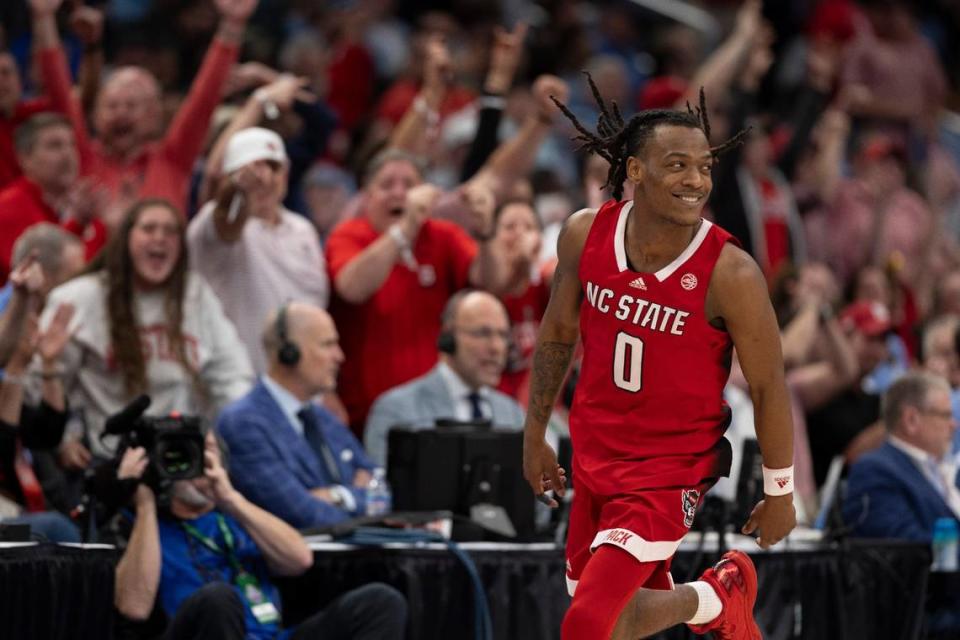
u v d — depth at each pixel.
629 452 7.15
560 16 19.92
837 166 18.47
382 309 12.13
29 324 9.61
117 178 12.69
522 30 14.32
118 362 10.52
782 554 10.17
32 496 9.66
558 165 18.17
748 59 15.95
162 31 18.27
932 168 21.06
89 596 8.73
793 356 13.62
